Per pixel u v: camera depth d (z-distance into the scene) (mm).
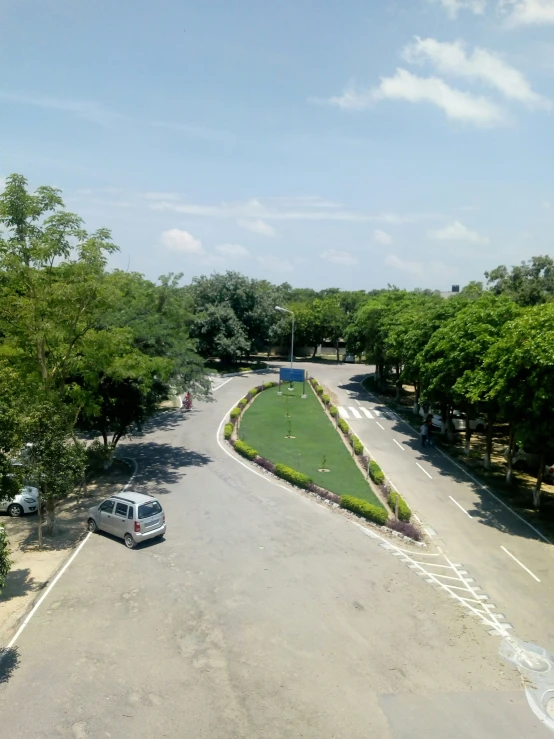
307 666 14141
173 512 24859
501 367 24453
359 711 12594
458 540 22672
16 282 22578
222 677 13633
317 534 22734
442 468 33031
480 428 43219
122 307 32625
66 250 23031
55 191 23031
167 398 34344
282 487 28859
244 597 17484
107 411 30141
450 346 31531
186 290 71438
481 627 16234
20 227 22516
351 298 103000
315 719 12305
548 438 23359
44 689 13016
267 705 12695
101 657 14297
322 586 18328
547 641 15625
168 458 34094
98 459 31750
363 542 22094
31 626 15648
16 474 19266
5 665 13875
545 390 21922
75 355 25328
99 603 16953
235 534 22500
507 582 19125
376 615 16656
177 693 13016
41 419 20609
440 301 49500
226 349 69562
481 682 13727
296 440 38969
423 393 36781
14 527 23484
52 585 18031
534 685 13672
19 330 23125
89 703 12586
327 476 30484
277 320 78375
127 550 20828
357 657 14570
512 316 30609
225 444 37688
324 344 107938
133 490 27953
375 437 40406
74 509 25547
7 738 11445
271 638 15312
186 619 16156
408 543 22141
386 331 53281
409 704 12867
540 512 26078
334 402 54406
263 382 65125
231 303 72812
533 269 51969
